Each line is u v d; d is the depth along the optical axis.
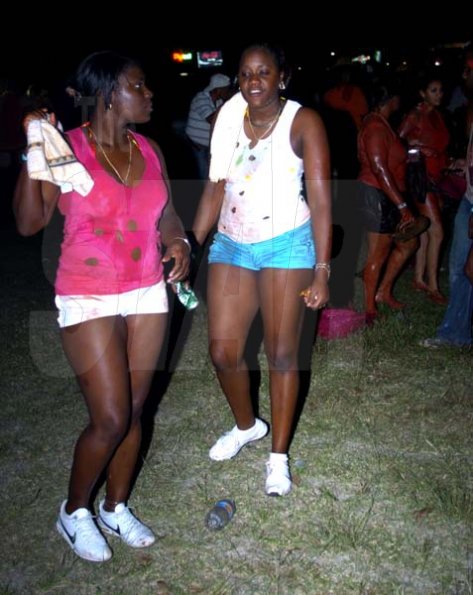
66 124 3.55
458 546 3.31
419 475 3.85
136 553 3.28
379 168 5.73
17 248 8.77
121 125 2.97
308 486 3.77
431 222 6.62
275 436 3.71
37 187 2.80
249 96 3.34
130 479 3.34
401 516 3.51
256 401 4.73
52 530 3.45
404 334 5.72
